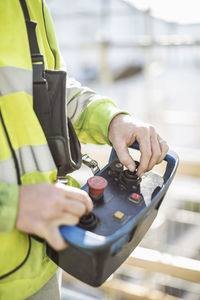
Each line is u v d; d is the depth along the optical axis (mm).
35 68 638
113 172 765
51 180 638
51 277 746
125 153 720
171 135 2881
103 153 1839
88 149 1877
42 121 644
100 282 595
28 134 590
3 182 511
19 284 592
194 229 1954
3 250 560
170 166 767
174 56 3141
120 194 703
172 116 2566
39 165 603
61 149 663
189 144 2750
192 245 1872
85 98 836
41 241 604
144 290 1729
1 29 589
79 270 587
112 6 3971
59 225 516
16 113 582
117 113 770
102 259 525
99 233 599
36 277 623
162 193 711
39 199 490
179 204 1943
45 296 709
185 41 2021
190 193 1872
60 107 658
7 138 574
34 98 631
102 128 777
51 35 766
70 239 505
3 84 574
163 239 1916
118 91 4711
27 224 484
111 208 662
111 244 511
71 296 1535
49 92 652
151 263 1564
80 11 4145
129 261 1609
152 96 2758
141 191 711
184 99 3857
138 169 710
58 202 492
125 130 737
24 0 671
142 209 628
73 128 776
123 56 5250
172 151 791
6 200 487
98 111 794
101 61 2277
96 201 674
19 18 620
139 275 1779
